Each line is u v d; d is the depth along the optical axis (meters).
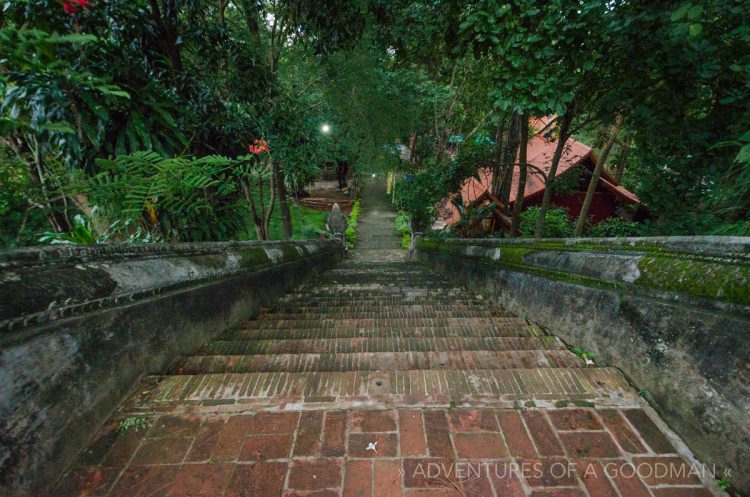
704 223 3.23
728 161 2.62
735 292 1.25
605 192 13.41
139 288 1.74
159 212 3.20
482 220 11.63
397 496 1.11
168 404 1.51
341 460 1.23
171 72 3.69
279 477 1.17
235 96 4.19
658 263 1.71
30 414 1.11
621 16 2.45
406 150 17.69
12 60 1.12
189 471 1.19
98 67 2.38
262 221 6.90
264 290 4.00
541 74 2.75
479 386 1.62
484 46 3.04
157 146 2.93
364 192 27.20
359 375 1.69
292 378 1.68
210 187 3.96
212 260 2.71
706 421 1.26
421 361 1.99
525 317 3.18
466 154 7.02
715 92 2.61
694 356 1.37
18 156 2.04
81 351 1.34
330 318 3.41
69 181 2.32
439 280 6.70
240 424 1.40
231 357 2.04
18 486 1.03
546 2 2.63
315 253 7.57
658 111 2.74
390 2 4.72
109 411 1.45
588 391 1.60
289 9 4.80
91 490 1.13
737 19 2.10
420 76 11.12
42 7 1.70
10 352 1.07
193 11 3.59
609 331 1.93
